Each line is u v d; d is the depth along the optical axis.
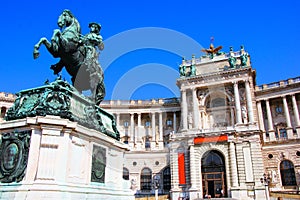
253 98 62.78
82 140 11.48
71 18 13.58
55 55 13.02
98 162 12.12
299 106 65.81
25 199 9.30
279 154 60.97
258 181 48.94
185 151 55.41
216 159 52.62
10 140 10.79
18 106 11.72
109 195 12.06
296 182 57.53
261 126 66.69
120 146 13.77
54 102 11.30
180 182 53.72
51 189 9.58
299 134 62.06
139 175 63.47
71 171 10.74
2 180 10.23
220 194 50.19
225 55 67.56
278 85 68.06
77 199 10.37
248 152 51.28
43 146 10.23
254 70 66.44
